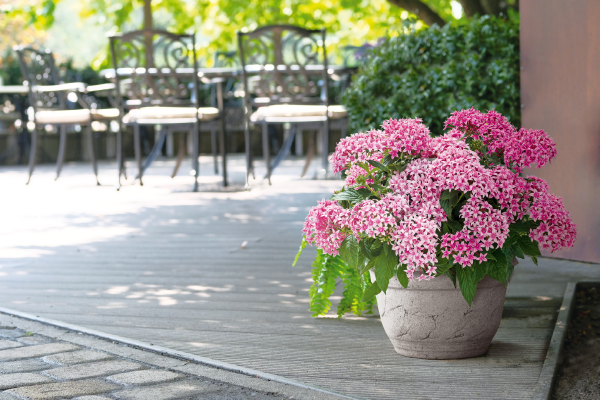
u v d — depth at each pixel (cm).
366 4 1337
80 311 262
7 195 650
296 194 606
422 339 200
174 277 320
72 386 180
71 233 446
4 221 498
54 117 719
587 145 328
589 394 177
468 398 171
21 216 520
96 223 483
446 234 185
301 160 1133
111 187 702
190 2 1461
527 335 222
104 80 1338
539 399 167
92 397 172
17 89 887
